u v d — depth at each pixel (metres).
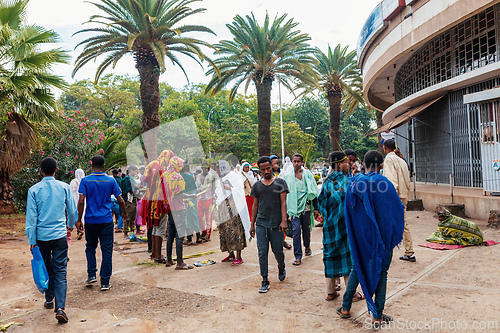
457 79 9.52
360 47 15.24
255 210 4.57
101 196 4.58
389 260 3.10
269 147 17.86
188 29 14.20
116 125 35.94
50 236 3.69
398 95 16.30
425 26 9.90
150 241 6.44
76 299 4.18
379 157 3.24
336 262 3.72
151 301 3.97
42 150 13.05
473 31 9.71
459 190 9.55
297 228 5.27
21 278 5.07
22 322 3.54
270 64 17.47
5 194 11.52
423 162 13.06
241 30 17.11
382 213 3.10
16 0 10.05
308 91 22.30
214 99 40.09
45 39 10.27
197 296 4.07
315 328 3.09
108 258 4.50
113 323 3.41
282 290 4.14
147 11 13.17
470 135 9.89
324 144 48.72
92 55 14.11
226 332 3.09
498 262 4.62
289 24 17.25
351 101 27.47
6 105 9.74
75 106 40.81
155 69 13.33
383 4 11.97
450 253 5.22
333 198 3.74
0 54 9.77
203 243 7.30
